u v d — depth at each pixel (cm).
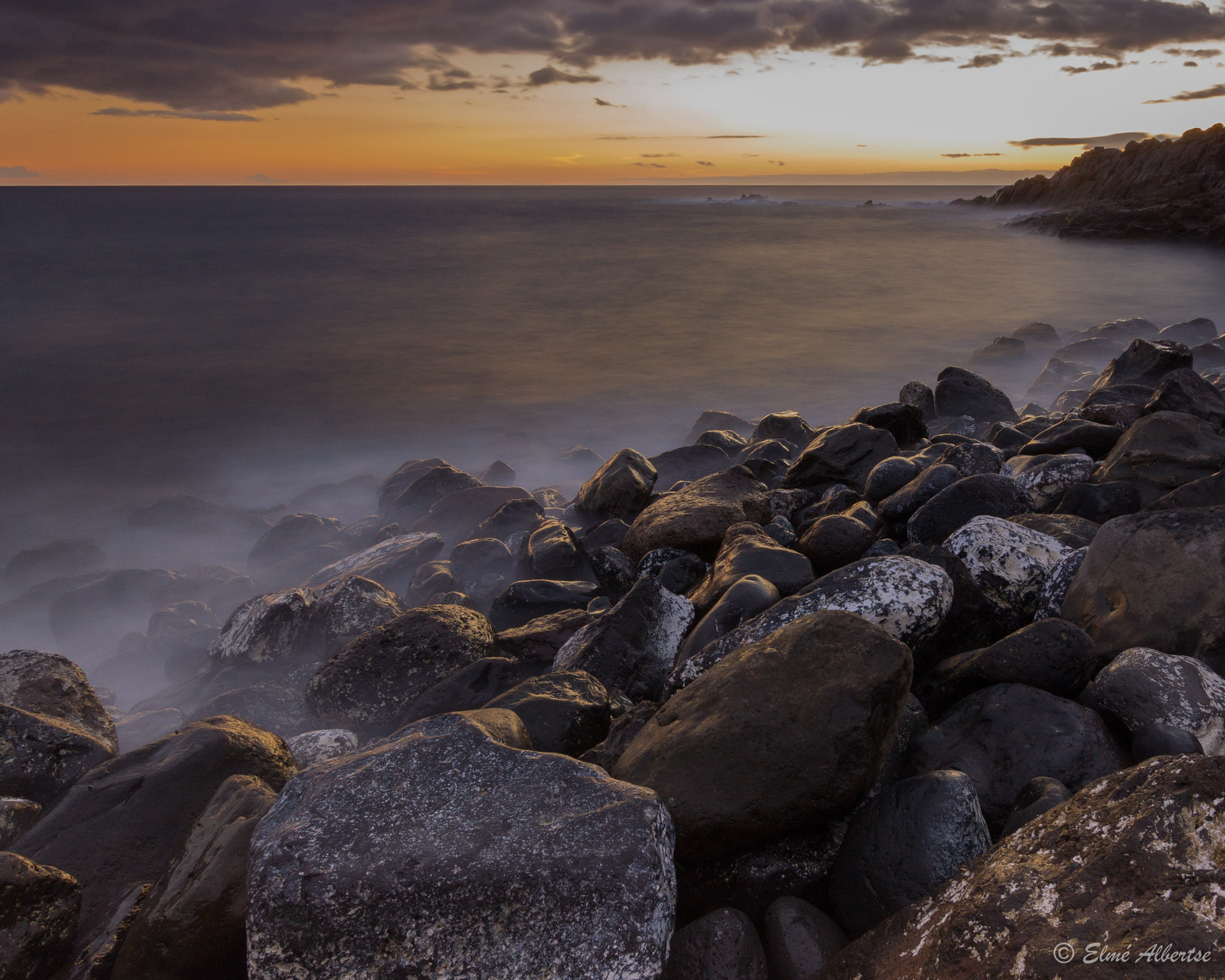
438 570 815
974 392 1399
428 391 2606
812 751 321
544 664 610
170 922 309
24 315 4150
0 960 315
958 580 501
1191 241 5928
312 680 594
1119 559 474
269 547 1241
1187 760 256
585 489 1039
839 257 6312
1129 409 862
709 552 761
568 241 8369
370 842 284
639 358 2991
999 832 353
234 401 2523
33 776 454
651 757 349
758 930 317
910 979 248
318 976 266
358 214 14125
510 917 264
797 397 2372
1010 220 9462
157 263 6406
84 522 1645
